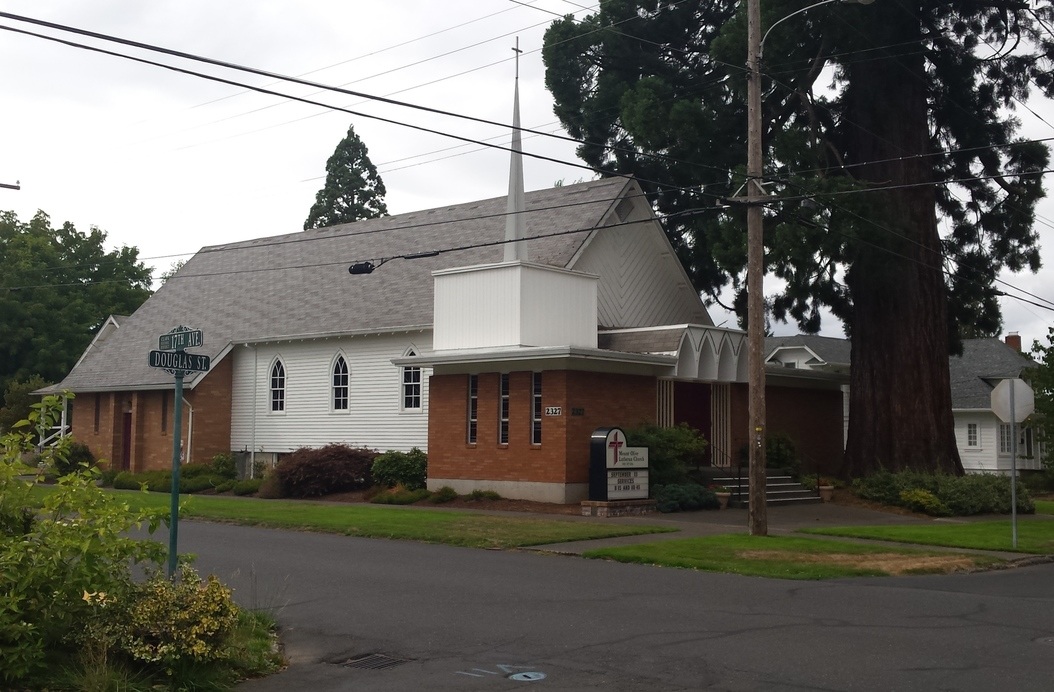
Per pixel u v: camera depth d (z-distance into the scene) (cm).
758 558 1764
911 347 3134
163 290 4759
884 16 2870
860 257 2809
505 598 1389
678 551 1831
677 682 939
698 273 3803
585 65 3594
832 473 3541
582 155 3831
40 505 977
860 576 1638
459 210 3884
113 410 4156
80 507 963
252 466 3844
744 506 2805
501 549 1917
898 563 1742
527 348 2666
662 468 2708
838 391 3734
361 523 2250
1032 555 1942
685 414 3059
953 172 3316
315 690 945
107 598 944
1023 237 3294
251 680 984
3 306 5388
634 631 1163
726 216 3031
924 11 3006
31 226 6300
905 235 2905
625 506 2497
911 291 3138
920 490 2866
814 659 1016
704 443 2820
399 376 3409
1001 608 1310
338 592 1440
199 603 962
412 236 3903
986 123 3216
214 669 961
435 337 2950
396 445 3391
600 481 2497
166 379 3906
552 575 1598
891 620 1222
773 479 3105
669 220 3800
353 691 938
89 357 4603
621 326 3303
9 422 4453
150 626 927
